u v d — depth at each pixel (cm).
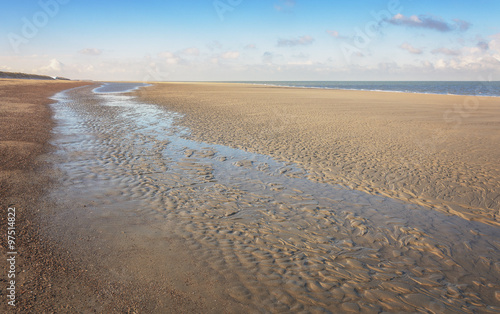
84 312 298
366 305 336
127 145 994
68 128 1234
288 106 2291
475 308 343
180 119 1546
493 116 1839
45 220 480
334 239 480
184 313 306
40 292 320
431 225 540
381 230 516
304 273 387
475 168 836
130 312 302
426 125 1501
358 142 1123
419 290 369
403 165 859
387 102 2736
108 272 364
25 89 3247
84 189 617
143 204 564
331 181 734
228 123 1458
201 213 543
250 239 464
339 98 3206
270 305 327
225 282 359
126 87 5506
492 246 480
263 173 775
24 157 791
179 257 405
